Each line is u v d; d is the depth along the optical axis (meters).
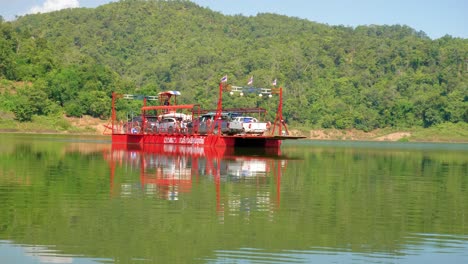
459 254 24.88
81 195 37.19
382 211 33.81
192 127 96.50
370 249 25.38
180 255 23.98
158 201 35.28
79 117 188.25
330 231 28.36
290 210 33.31
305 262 23.45
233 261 23.47
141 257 23.80
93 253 24.12
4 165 56.03
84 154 74.31
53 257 23.66
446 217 32.34
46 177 46.56
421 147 139.12
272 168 58.03
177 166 57.94
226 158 70.62
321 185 44.97
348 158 79.31
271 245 25.64
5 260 23.19
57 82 194.12
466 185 47.06
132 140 103.19
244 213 32.03
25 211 31.75
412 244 26.34
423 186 46.12
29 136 142.25
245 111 96.38
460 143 196.88
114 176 47.94
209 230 27.95
